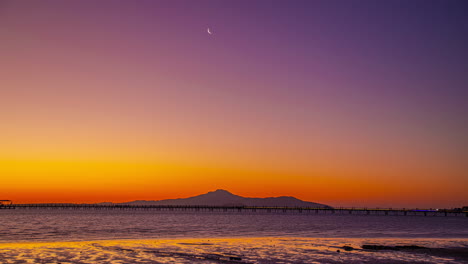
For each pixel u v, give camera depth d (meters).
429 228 69.12
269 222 93.69
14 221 85.94
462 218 152.12
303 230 58.72
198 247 26.78
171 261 19.61
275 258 21.72
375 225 82.06
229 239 36.72
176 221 94.00
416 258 22.42
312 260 21.22
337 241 34.47
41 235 44.59
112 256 21.05
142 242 31.20
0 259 19.38
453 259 22.17
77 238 39.91
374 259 21.89
